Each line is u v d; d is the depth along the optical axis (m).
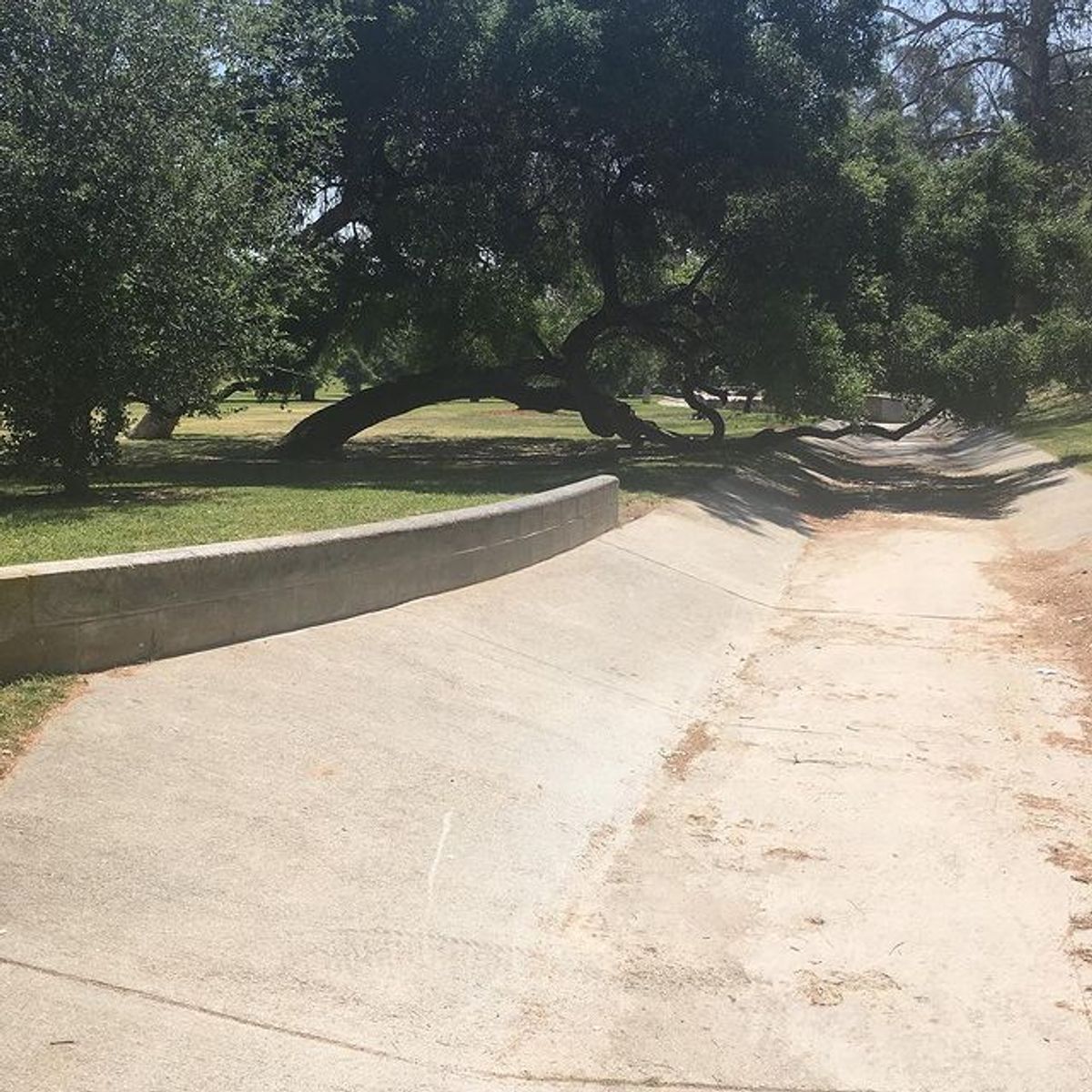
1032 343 22.66
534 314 27.55
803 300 20.20
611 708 7.88
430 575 8.99
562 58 19.42
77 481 13.80
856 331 21.58
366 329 26.47
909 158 23.77
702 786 6.72
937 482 25.44
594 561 11.66
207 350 13.52
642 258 25.61
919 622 11.30
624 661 9.02
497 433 35.09
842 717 8.14
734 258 21.98
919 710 8.31
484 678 7.65
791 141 20.08
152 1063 3.44
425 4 19.52
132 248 12.26
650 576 11.84
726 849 5.77
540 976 4.42
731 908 5.11
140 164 12.20
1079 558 13.54
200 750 5.44
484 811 5.75
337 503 13.33
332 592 7.76
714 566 13.23
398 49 19.30
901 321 22.59
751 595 12.48
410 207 21.61
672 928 4.90
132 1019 3.60
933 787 6.70
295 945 4.23
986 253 23.36
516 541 10.45
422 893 4.83
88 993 3.66
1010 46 42.25
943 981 4.50
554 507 11.32
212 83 13.28
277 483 16.91
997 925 4.96
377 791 5.61
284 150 17.02
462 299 24.17
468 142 20.91
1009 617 11.41
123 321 12.74
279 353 17.48
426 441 30.66
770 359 19.91
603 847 5.75
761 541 15.54
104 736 5.29
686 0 19.91
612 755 7.04
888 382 22.89
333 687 6.66
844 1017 4.23
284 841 4.91
